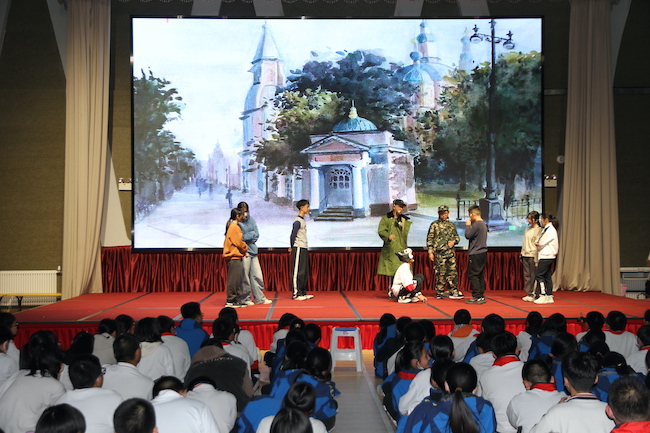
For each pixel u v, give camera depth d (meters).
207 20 11.86
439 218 10.55
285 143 11.85
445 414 3.11
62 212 11.99
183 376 5.06
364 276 11.71
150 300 10.37
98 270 11.62
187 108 11.84
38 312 8.98
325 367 4.18
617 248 11.80
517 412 3.48
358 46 11.90
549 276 9.93
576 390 3.14
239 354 5.01
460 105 11.91
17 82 11.98
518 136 11.96
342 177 11.82
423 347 4.43
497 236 11.87
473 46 11.95
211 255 11.76
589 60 11.84
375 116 11.88
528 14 12.19
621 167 12.38
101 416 3.24
